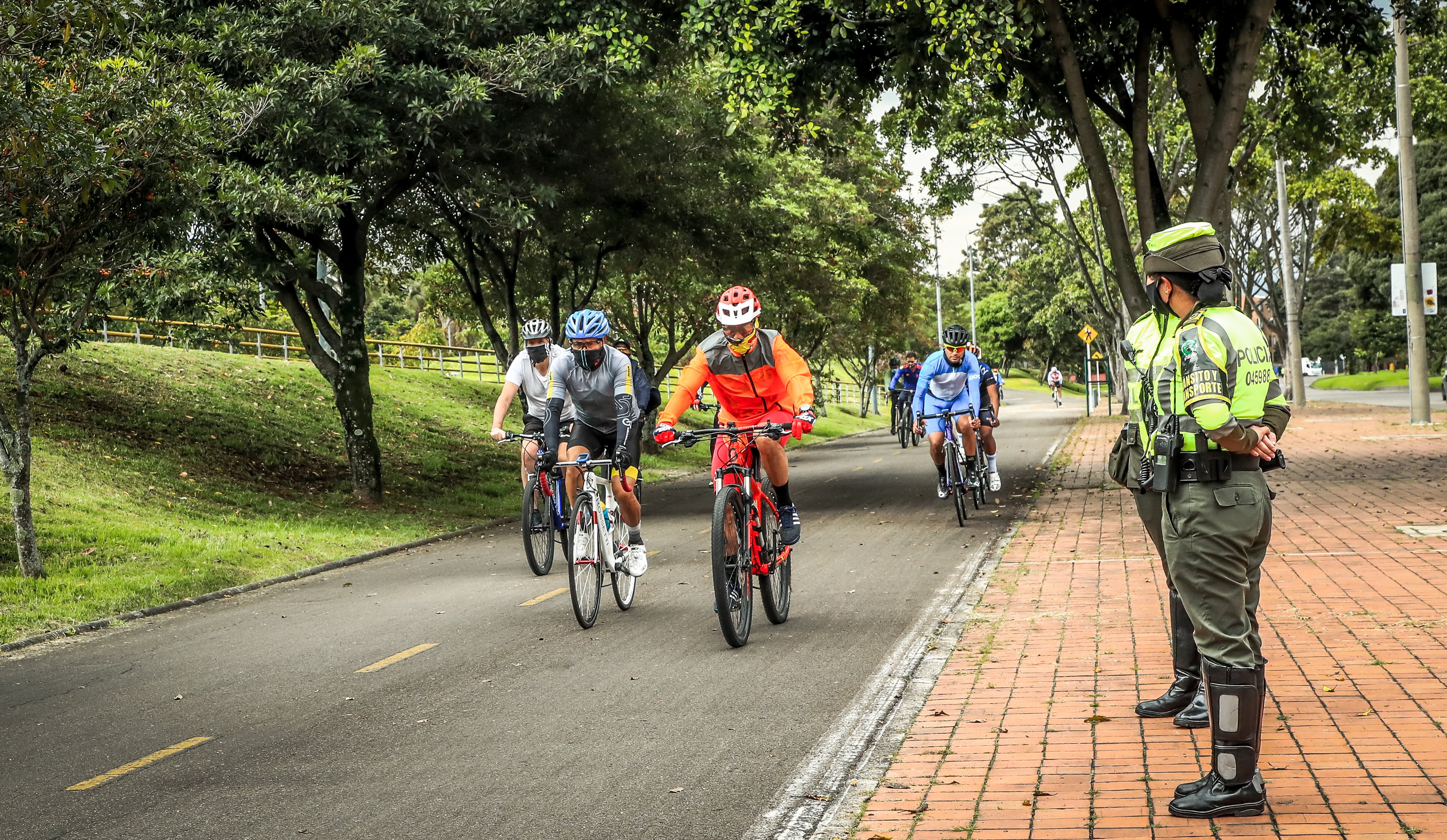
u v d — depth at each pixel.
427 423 26.97
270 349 35.25
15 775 5.35
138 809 4.78
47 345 11.07
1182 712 5.05
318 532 14.52
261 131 14.41
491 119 15.23
